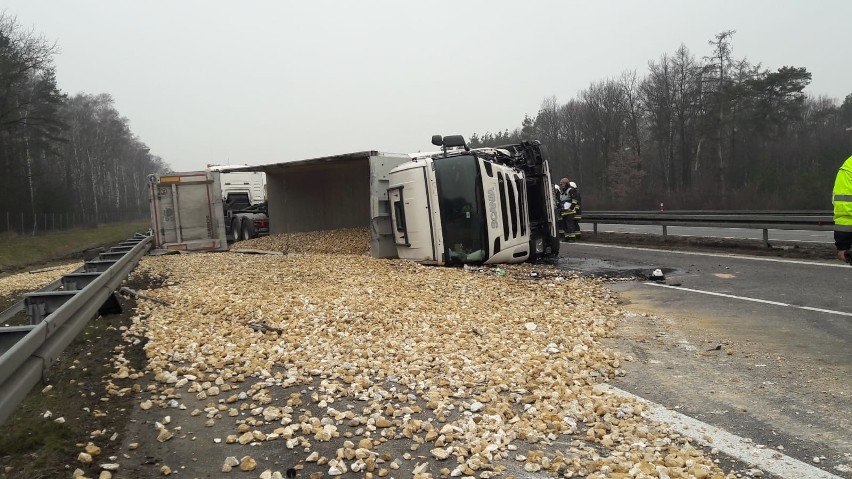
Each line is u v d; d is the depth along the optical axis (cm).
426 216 1384
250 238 2511
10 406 382
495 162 1469
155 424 496
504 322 842
